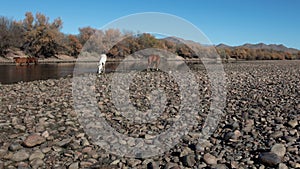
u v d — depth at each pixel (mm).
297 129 7570
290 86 15789
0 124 8570
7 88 16484
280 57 91500
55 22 68438
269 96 12602
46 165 5941
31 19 65250
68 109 10844
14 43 62250
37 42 64688
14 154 6211
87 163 5988
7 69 36156
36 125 8625
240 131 7676
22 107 11047
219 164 5699
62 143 6996
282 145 6109
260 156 5715
